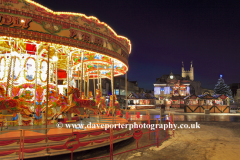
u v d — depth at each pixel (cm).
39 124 908
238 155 712
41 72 988
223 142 933
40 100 928
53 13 727
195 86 6738
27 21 673
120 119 1189
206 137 1062
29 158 575
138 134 770
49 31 716
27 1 673
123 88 5444
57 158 626
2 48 941
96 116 1390
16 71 924
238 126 1516
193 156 705
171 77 6562
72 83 1400
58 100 914
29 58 955
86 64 1585
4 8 642
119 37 1070
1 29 635
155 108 4534
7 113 806
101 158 688
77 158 668
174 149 807
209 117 2322
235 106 4603
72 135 579
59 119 976
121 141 878
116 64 1553
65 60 1323
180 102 5319
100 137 754
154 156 711
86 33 830
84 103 969
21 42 898
